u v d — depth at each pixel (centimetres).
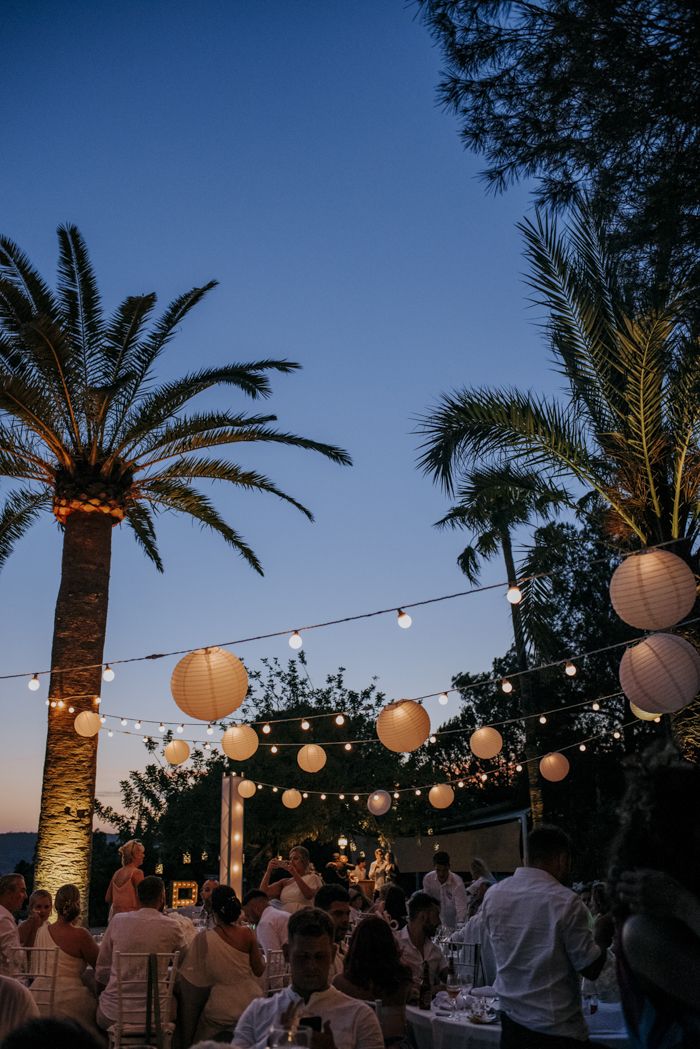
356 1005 395
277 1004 398
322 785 2473
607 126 760
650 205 760
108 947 780
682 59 726
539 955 424
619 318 1073
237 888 1366
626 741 2747
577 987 425
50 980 786
